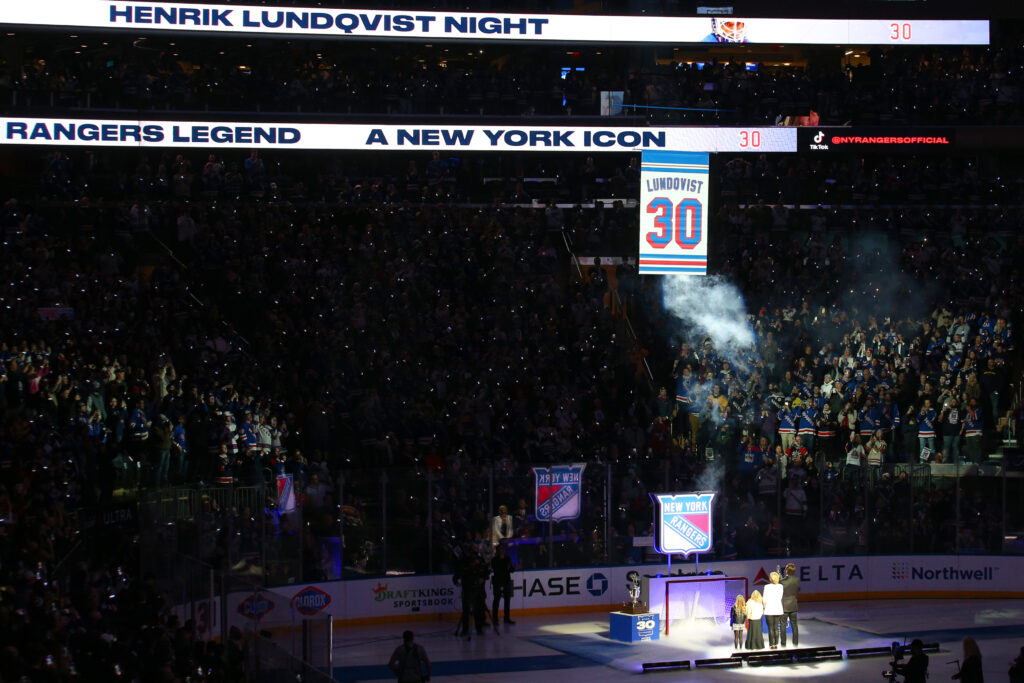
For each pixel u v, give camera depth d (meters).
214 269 36.84
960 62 47.16
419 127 43.22
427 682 20.44
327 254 38.44
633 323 39.81
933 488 32.81
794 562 32.16
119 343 32.31
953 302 39.59
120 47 45.22
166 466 28.42
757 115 45.19
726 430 34.75
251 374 33.22
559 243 42.31
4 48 44.62
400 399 33.16
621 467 31.50
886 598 32.69
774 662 25.66
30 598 18.78
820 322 38.78
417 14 43.62
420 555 29.83
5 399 27.11
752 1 45.12
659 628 27.83
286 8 42.72
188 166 40.94
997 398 36.25
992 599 32.56
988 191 44.31
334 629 28.64
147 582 21.31
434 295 37.81
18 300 31.80
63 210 38.06
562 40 44.38
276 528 27.44
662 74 45.59
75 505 25.52
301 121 42.34
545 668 24.91
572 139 43.97
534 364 36.09
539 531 30.75
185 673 17.47
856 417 34.94
